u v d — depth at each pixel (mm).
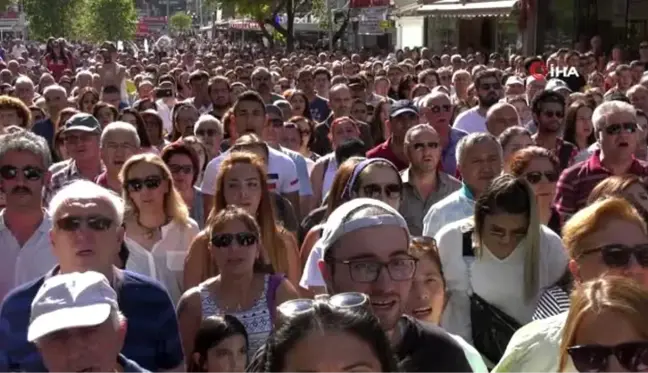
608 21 29734
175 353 4262
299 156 8445
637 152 8125
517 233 4629
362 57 32250
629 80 14109
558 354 3320
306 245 5812
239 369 4582
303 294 5359
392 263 3270
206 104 14148
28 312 4059
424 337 3352
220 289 4930
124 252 5340
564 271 4719
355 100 11977
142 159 5703
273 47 49125
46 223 5344
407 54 29750
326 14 46406
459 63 21531
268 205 5895
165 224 5742
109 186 7242
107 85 13398
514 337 3547
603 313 2775
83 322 3180
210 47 53781
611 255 3689
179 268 5707
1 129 9328
